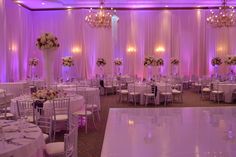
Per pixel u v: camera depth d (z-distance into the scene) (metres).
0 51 11.23
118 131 5.22
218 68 14.84
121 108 8.55
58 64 14.81
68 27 14.62
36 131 3.44
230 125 5.59
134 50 14.85
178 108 8.23
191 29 14.84
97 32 14.66
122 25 14.74
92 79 12.84
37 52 14.78
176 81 12.43
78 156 4.48
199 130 5.19
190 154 3.84
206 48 14.87
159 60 11.34
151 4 14.34
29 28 14.49
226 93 10.09
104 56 14.75
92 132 6.08
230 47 14.75
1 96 7.82
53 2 13.37
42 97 5.29
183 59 14.98
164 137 4.74
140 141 4.54
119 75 14.09
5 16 11.59
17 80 12.65
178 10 14.78
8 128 3.60
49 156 3.62
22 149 2.86
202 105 9.45
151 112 7.48
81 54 14.68
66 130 6.18
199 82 13.25
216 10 14.55
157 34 14.84
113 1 13.91
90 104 7.32
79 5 14.27
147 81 10.79
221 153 3.87
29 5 13.97
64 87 9.02
